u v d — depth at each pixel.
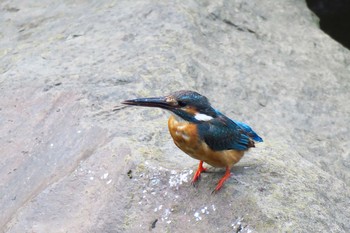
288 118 13.02
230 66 13.78
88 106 11.52
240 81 13.42
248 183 9.14
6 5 16.89
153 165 9.53
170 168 9.50
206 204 8.98
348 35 19.48
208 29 14.68
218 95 12.88
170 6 14.92
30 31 15.41
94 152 10.13
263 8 16.28
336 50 15.53
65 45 14.08
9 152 11.29
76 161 10.39
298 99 13.53
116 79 12.38
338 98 13.90
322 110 13.44
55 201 9.69
